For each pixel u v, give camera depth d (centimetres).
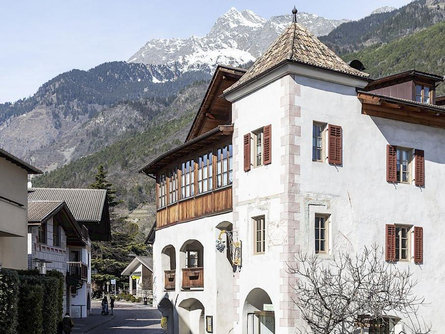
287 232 2309
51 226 4075
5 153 3022
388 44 17100
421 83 2844
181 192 3266
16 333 2305
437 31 15588
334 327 2073
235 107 2692
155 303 3541
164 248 3466
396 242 2586
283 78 2395
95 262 8419
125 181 19138
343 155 2456
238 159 2647
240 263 2577
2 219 2922
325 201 2392
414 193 2631
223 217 2803
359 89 2538
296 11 2664
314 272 2205
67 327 3123
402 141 2628
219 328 2834
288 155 2338
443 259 2678
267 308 2534
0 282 2059
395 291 2214
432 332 2586
